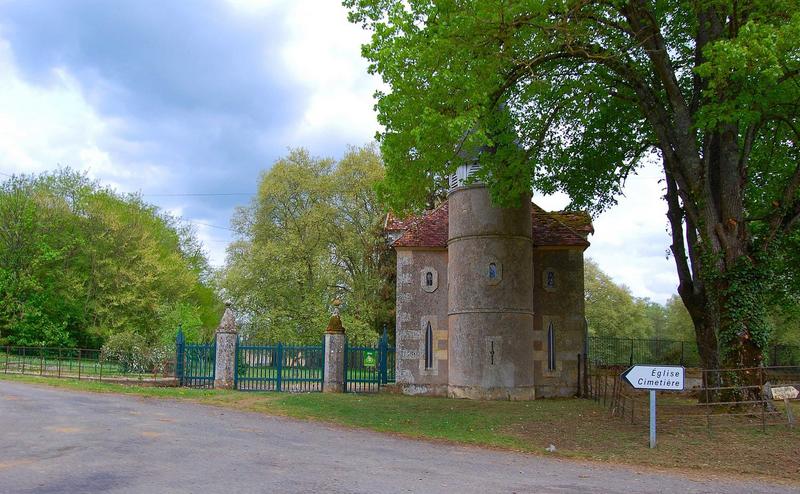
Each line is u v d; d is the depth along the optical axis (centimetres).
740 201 1714
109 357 3114
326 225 4262
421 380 2408
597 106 1986
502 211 2267
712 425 1517
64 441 1219
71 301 4306
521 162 1883
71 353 3272
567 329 2406
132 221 4656
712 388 1509
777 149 2178
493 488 943
